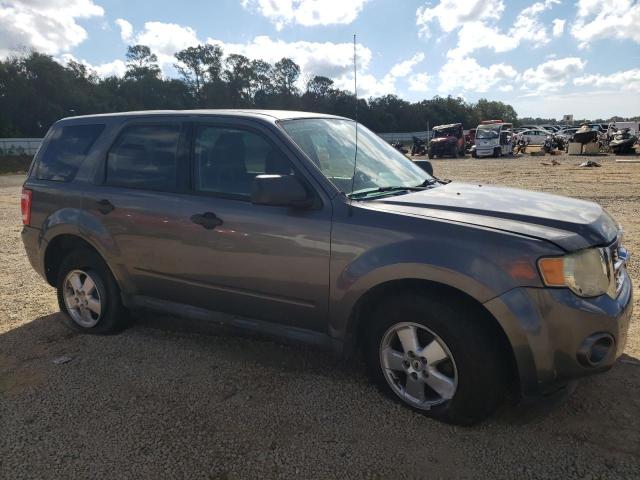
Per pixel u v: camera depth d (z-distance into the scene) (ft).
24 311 16.71
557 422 9.68
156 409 10.57
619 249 9.93
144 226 12.71
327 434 9.55
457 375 9.30
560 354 8.59
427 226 9.37
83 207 13.87
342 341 10.52
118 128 13.83
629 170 59.88
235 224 11.28
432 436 9.38
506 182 51.75
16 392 11.41
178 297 12.89
